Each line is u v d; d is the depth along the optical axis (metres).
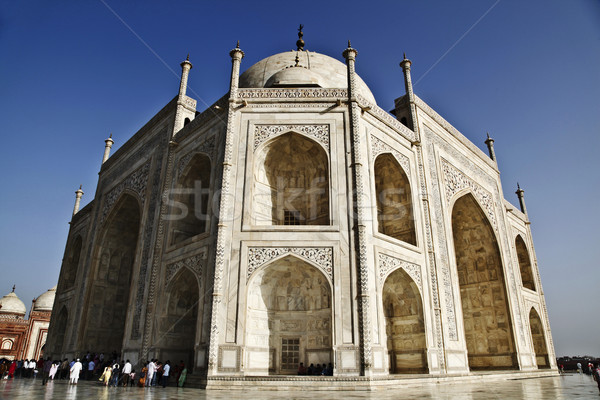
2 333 54.66
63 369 30.33
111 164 37.84
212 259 21.09
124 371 21.33
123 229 35.56
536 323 39.91
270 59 33.91
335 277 20.08
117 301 34.31
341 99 23.70
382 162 26.34
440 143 31.14
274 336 20.86
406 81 30.05
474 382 23.83
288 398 14.24
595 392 17.19
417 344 23.08
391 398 14.34
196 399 13.88
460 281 35.09
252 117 23.52
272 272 21.08
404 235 25.66
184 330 23.92
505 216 37.53
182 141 27.41
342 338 19.06
